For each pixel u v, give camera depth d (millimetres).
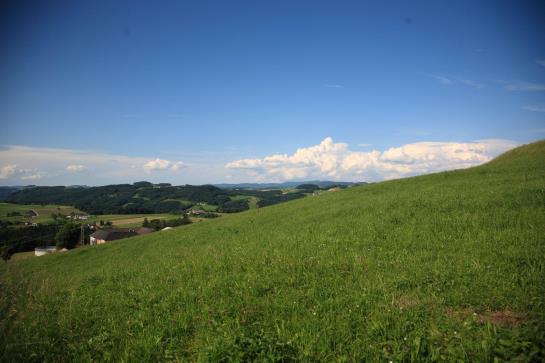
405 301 8125
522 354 5445
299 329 7215
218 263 13484
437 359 5770
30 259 40312
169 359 6758
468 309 7484
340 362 5934
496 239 12016
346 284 9617
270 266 12180
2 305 9352
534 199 16266
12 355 6941
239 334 6664
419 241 13297
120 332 8000
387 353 6074
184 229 39750
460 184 25203
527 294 7672
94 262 30391
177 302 9523
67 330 8141
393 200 22609
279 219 28719
